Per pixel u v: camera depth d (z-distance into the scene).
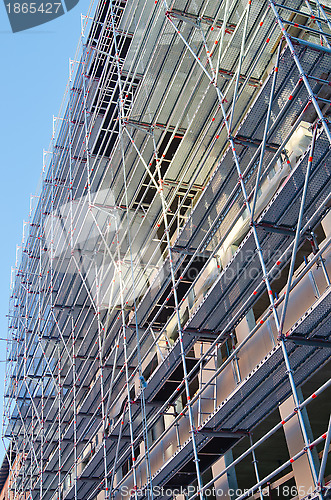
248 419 13.16
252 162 12.21
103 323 22.72
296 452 12.04
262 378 11.54
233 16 15.45
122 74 21.98
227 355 15.36
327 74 11.21
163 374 16.27
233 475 14.52
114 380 20.23
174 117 18.06
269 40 13.27
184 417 16.31
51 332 27.83
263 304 15.21
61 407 25.00
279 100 11.89
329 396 14.83
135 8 20.77
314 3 13.59
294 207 11.20
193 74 16.89
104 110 26.08
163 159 19.27
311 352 10.94
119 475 21.20
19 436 33.94
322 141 10.09
